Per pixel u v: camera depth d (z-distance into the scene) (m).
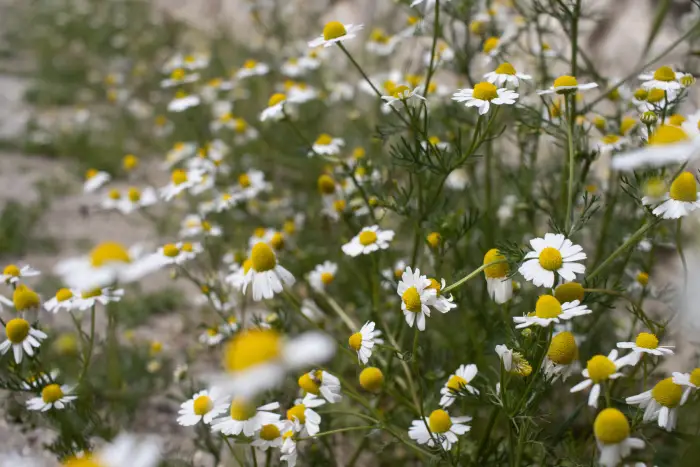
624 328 0.54
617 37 0.73
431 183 0.51
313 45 0.47
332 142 0.56
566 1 0.53
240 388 0.30
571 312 0.37
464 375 0.42
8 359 0.46
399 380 0.49
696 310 0.43
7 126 1.08
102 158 0.96
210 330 0.54
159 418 0.54
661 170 0.41
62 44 1.42
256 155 0.82
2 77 1.32
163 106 1.07
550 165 0.60
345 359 0.54
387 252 0.56
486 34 0.57
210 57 1.15
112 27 1.46
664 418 0.37
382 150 0.62
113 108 1.14
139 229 0.79
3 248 0.72
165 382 0.56
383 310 0.53
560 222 0.50
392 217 0.62
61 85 1.24
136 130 1.05
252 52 1.10
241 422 0.40
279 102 0.55
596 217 0.56
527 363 0.38
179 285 0.69
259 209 0.72
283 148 0.83
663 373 0.45
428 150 0.47
